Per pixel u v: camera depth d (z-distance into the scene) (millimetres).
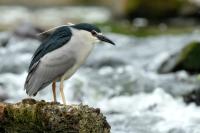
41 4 38688
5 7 37719
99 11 35281
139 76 16609
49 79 10312
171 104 14625
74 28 10438
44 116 9312
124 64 19031
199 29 26281
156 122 13250
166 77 16875
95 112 9477
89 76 17234
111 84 16328
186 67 17750
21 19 29781
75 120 9320
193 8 28219
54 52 10312
